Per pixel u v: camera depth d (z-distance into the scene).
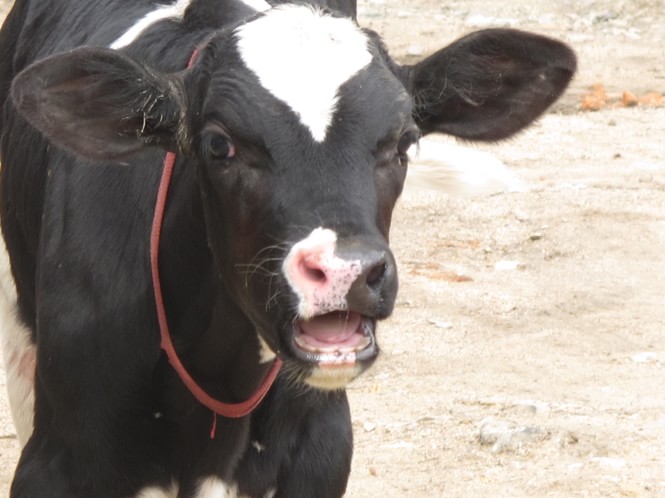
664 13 30.66
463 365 14.51
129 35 9.84
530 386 13.91
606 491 11.57
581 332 15.41
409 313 15.88
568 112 24.31
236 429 9.01
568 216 18.75
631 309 16.03
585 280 16.86
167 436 9.04
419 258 17.58
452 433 12.79
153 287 8.87
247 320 8.62
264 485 9.26
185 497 9.13
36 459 9.19
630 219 18.67
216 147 8.16
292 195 7.86
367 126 8.01
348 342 7.64
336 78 8.14
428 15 31.03
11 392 10.98
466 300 16.27
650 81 26.05
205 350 8.87
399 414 13.25
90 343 8.95
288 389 9.09
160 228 8.83
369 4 31.64
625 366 14.43
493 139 9.35
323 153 7.93
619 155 21.59
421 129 9.22
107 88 8.36
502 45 8.90
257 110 8.06
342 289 7.48
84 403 8.96
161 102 8.49
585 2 31.28
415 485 11.82
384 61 8.60
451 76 9.01
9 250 10.71
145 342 8.91
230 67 8.29
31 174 10.07
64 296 9.10
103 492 9.06
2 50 11.77
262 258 7.90
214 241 8.40
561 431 12.57
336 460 9.35
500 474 11.98
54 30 10.91
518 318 15.81
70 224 9.21
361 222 7.71
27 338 10.80
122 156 8.52
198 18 9.48
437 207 19.16
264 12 8.65
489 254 17.75
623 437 12.52
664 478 11.77
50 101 8.21
